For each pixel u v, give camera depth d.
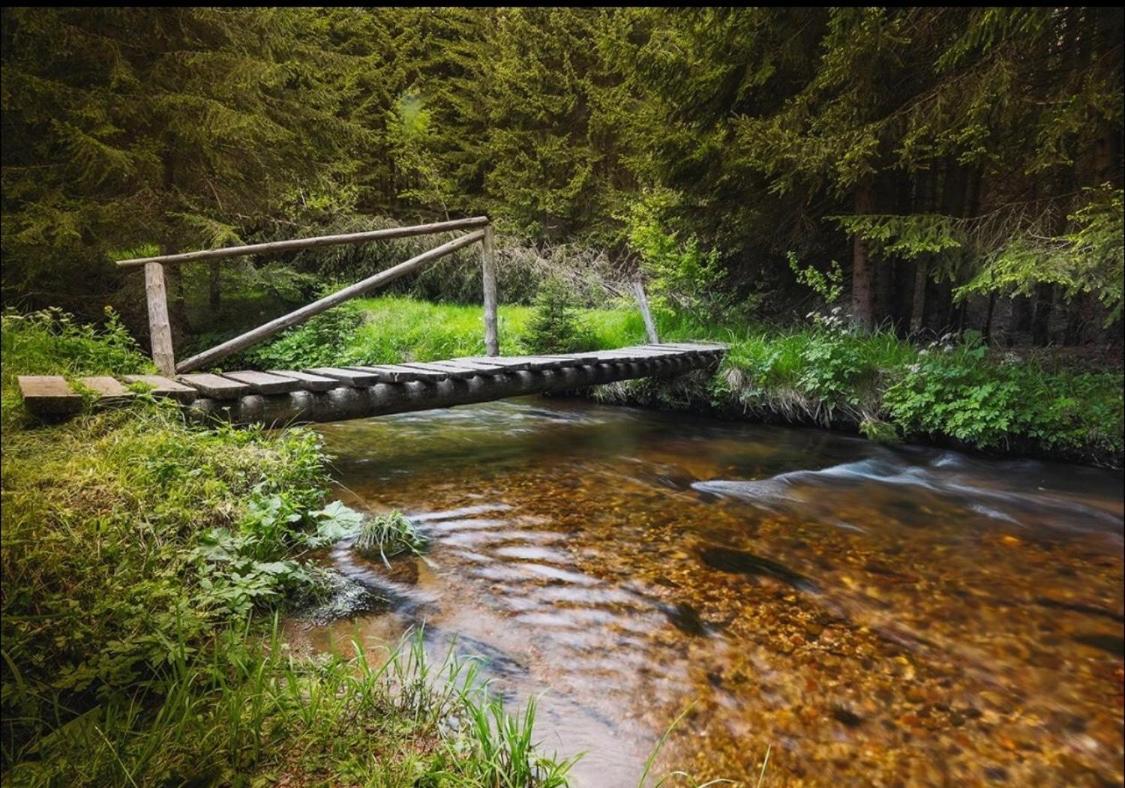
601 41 8.30
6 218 6.84
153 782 1.38
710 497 4.61
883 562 3.57
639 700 2.15
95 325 8.33
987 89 5.39
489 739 1.62
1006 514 4.43
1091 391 5.46
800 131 7.09
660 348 7.69
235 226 9.78
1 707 1.62
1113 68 5.00
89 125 7.38
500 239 13.50
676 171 8.20
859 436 6.67
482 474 4.94
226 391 4.16
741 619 2.79
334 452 5.48
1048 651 2.66
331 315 9.78
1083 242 4.89
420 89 17.09
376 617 2.52
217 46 9.07
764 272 10.09
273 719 1.62
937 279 6.87
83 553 2.23
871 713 2.18
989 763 1.97
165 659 1.85
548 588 2.95
